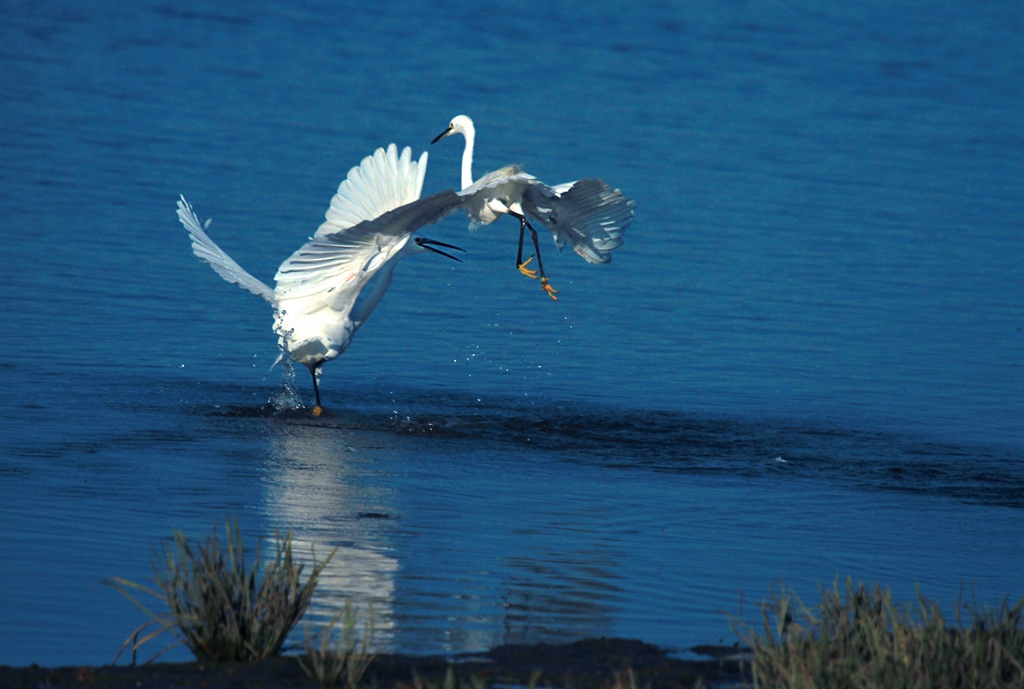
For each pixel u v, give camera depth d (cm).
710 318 1967
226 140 2928
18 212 2286
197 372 1609
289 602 823
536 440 1411
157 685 737
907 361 1791
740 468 1334
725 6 5216
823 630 784
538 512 1151
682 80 3847
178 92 3419
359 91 3503
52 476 1176
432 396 1574
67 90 3372
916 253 2362
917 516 1194
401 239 1412
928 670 741
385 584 938
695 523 1139
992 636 787
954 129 3409
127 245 2152
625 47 4319
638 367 1730
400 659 792
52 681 739
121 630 839
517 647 823
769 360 1778
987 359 1812
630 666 792
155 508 1098
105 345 1681
